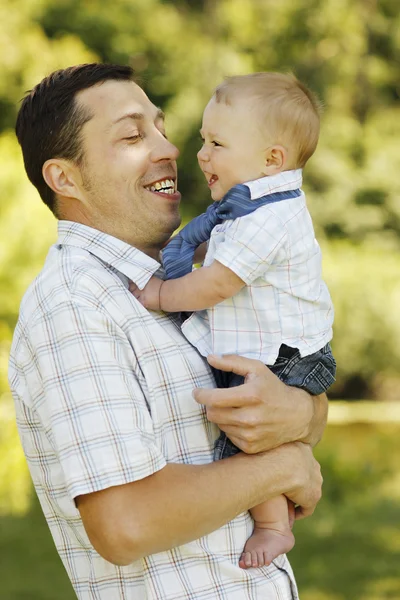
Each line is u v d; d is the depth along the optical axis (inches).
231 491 90.0
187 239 108.8
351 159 727.1
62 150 103.3
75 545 96.3
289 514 101.5
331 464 413.7
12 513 324.2
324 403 106.2
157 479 87.0
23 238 357.7
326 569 291.4
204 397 92.7
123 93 104.3
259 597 93.4
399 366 687.1
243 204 100.7
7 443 324.5
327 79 734.5
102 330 90.6
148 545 85.4
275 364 99.8
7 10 584.1
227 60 691.4
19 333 95.9
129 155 103.0
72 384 88.2
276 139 103.7
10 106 561.6
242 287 99.3
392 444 537.6
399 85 763.4
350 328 681.0
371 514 361.7
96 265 97.8
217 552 93.0
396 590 270.4
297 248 100.5
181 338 99.3
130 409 88.4
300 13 725.3
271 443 95.0
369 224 714.8
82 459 86.2
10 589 261.4
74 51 583.8
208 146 107.3
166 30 697.6
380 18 759.1
